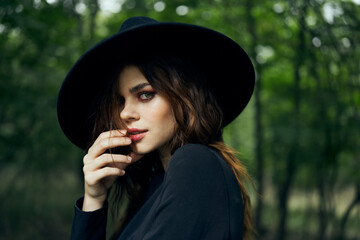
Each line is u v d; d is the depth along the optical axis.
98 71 1.03
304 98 5.39
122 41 0.90
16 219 5.70
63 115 1.11
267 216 7.66
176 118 0.91
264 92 6.62
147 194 1.17
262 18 5.47
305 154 5.27
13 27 3.71
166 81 0.91
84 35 4.89
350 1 3.92
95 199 1.07
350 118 4.32
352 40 3.95
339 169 5.18
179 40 0.93
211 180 0.78
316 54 4.54
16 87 4.45
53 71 4.92
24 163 5.75
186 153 0.81
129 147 1.00
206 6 5.06
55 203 7.14
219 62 1.04
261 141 6.30
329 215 5.27
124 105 0.98
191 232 0.73
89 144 1.06
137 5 5.09
